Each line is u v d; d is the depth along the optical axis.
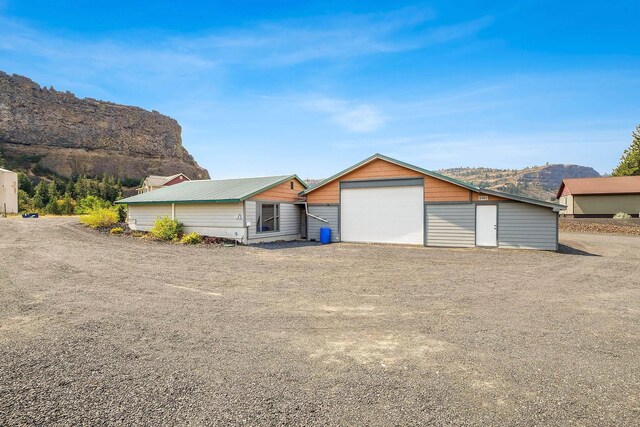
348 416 3.10
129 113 134.12
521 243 16.05
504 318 5.95
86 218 23.75
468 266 11.38
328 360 4.29
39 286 8.27
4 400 3.35
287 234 21.02
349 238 19.77
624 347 4.70
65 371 3.97
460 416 3.10
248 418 3.06
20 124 104.62
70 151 107.19
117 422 3.01
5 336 5.07
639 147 46.38
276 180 20.56
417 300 7.15
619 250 15.69
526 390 3.56
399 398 3.40
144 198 21.27
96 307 6.55
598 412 3.18
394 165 18.64
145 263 11.59
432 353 4.50
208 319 5.88
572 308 6.57
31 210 44.88
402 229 18.44
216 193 19.27
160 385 3.66
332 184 20.25
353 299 7.22
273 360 4.28
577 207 33.91
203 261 12.14
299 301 7.06
